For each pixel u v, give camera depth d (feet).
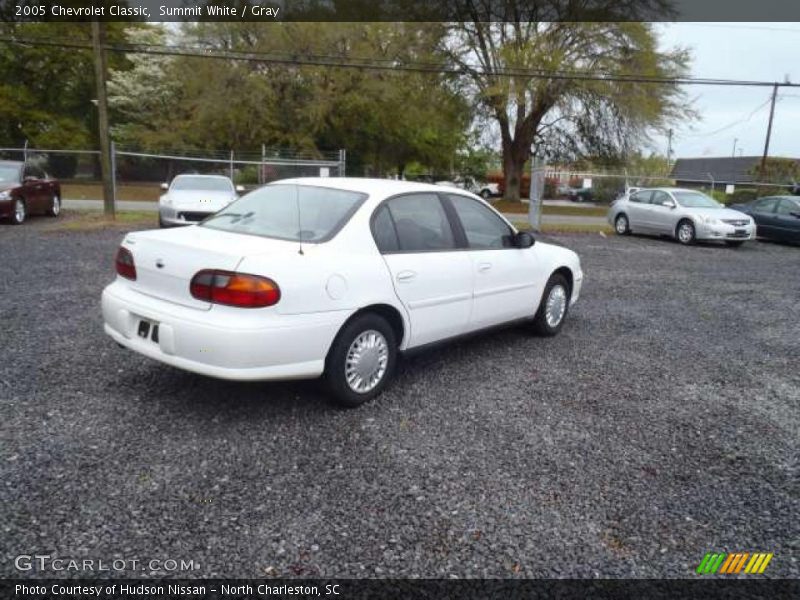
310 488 10.66
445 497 10.63
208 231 14.56
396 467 11.55
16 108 125.59
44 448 11.47
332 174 77.61
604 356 19.52
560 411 14.75
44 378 14.93
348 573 8.59
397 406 14.48
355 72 107.34
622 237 60.75
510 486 11.12
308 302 12.62
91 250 36.06
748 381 17.85
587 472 11.80
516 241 18.86
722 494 11.28
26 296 23.53
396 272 14.51
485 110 112.68
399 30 110.32
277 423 13.12
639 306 27.89
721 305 28.96
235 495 10.30
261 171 77.30
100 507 9.75
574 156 118.21
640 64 98.68
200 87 106.73
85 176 92.48
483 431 13.35
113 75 127.75
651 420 14.53
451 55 111.24
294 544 9.14
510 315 18.88
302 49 104.78
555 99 104.99
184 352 12.28
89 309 21.88
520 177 122.11
